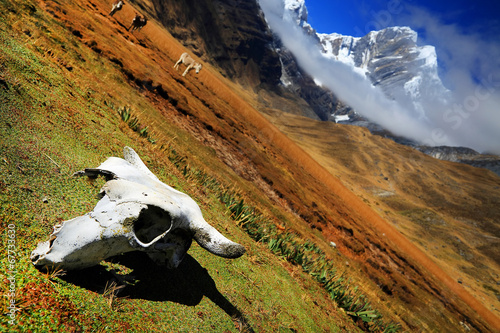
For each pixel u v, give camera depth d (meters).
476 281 84.94
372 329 8.59
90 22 16.88
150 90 14.65
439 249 98.19
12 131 3.53
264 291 4.95
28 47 6.61
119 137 6.09
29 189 2.91
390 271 23.33
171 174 6.64
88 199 3.37
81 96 6.61
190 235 2.96
